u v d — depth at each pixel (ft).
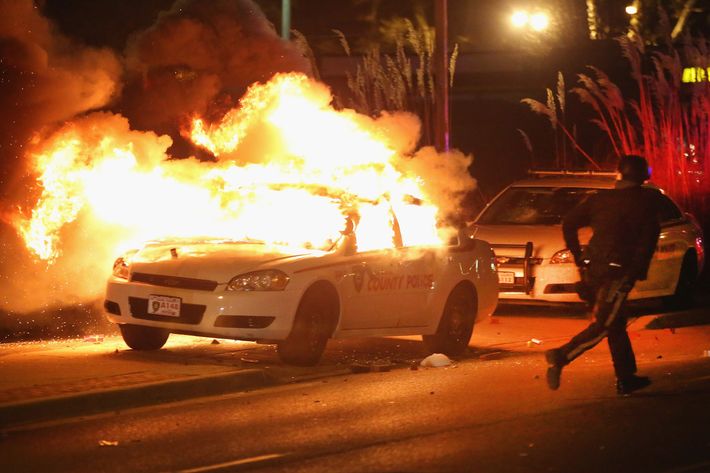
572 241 54.60
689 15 156.87
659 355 70.74
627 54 125.08
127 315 62.44
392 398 55.26
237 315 59.67
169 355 64.03
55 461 42.91
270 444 45.39
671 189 116.88
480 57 165.27
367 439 46.29
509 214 93.40
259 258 61.57
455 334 70.54
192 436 46.88
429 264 68.59
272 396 56.03
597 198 53.98
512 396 55.62
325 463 42.29
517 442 45.78
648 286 89.20
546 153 153.79
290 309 60.39
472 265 71.87
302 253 63.00
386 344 74.54
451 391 57.21
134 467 41.96
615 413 51.37
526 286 85.97
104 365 59.77
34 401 50.37
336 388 58.23
